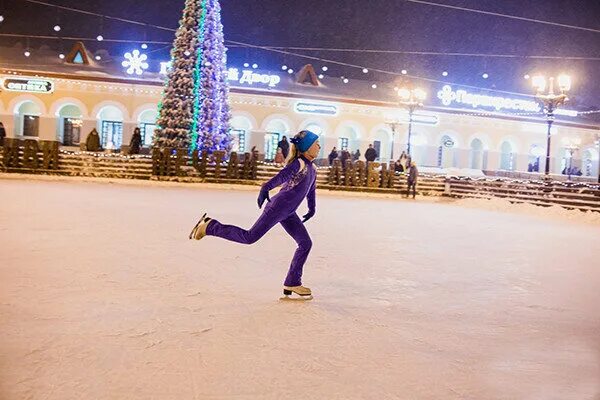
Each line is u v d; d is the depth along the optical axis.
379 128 35.50
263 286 5.98
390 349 4.10
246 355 3.82
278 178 5.14
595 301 6.07
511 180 23.83
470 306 5.58
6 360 3.53
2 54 33.81
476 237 11.64
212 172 24.97
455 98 37.97
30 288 5.36
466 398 3.29
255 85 34.34
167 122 25.34
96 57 34.81
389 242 10.03
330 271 7.03
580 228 15.16
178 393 3.15
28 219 10.35
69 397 3.04
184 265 6.87
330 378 3.49
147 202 15.15
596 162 41.34
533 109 40.12
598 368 3.90
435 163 36.97
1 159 23.94
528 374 3.73
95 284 5.65
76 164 24.70
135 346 3.89
